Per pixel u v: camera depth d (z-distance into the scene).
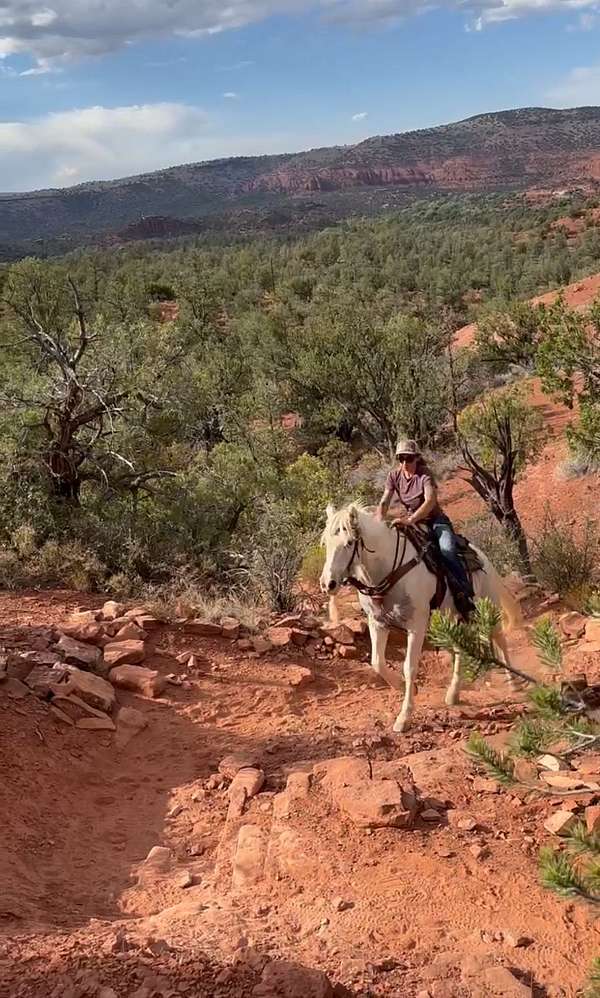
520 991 3.62
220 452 22.27
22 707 7.21
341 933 4.25
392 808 5.21
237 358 42.81
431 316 34.44
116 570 12.80
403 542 7.19
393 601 7.21
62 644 8.58
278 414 35.81
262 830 5.52
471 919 4.29
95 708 7.67
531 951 4.00
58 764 6.68
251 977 3.72
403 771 5.91
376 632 7.52
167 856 5.52
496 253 123.75
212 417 31.02
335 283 94.31
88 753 6.98
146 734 7.48
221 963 3.85
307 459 21.30
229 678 8.59
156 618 9.57
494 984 3.69
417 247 148.75
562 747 6.17
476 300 85.69
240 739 7.39
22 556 12.52
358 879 4.75
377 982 3.76
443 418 29.16
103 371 15.35
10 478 14.41
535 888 4.47
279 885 4.87
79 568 12.10
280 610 10.96
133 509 15.55
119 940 4.07
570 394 13.96
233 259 135.25
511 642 9.55
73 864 5.46
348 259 129.00
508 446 14.20
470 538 14.74
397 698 8.30
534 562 12.80
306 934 4.29
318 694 8.42
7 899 4.71
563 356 13.66
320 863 4.94
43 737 6.90
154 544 13.80
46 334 15.53
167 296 84.31
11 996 3.59
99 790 6.56
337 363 30.16
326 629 9.66
